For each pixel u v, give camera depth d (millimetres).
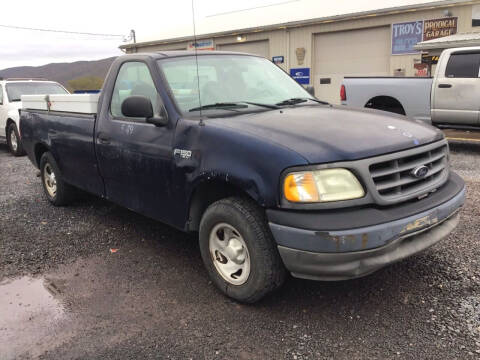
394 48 17734
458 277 3363
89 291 3445
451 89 8562
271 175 2695
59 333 2902
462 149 8766
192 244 4332
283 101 3990
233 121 3225
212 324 2926
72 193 5543
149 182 3717
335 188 2615
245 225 2885
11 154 10781
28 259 4074
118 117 4121
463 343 2598
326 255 2564
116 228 4836
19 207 5742
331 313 2992
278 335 2775
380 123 3209
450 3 16016
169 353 2648
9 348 2764
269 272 2871
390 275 3457
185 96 3645
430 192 3018
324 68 19938
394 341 2654
